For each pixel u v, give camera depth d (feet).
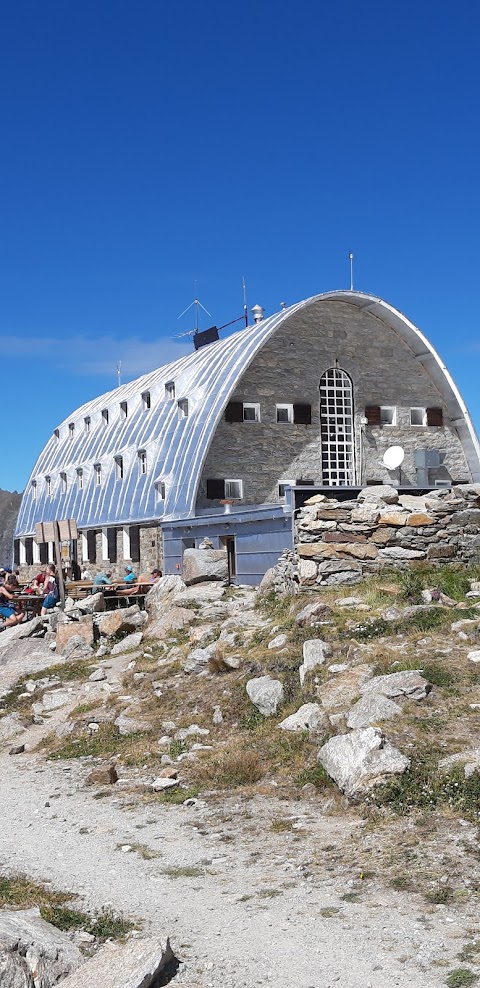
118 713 54.65
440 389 138.62
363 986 21.89
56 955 23.48
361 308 134.41
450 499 67.31
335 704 44.09
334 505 66.54
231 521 93.91
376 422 134.31
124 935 25.67
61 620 80.89
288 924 25.64
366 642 51.52
